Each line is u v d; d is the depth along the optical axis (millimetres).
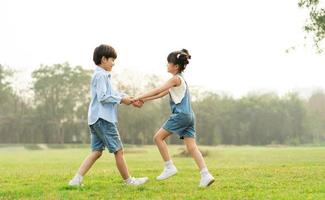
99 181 7059
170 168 6191
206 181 6027
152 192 5656
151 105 78188
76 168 12523
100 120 6090
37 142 82750
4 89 80938
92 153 6336
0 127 81250
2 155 33312
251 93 92375
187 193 5578
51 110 83375
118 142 6230
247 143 86375
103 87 6078
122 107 76000
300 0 20109
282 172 8516
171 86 6035
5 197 5406
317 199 5023
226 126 85938
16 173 9516
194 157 6117
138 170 9922
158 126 78562
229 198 5137
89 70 86500
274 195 5324
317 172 8445
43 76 83562
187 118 6043
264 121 86188
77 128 84625
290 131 87875
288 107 88562
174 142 76812
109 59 6285
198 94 87750
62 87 84250
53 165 14898
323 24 19891
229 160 18125
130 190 5844
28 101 84562
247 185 6383
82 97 85250
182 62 6152
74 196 5352
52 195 5449
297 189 5969
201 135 85688
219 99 88625
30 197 5391
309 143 89125
